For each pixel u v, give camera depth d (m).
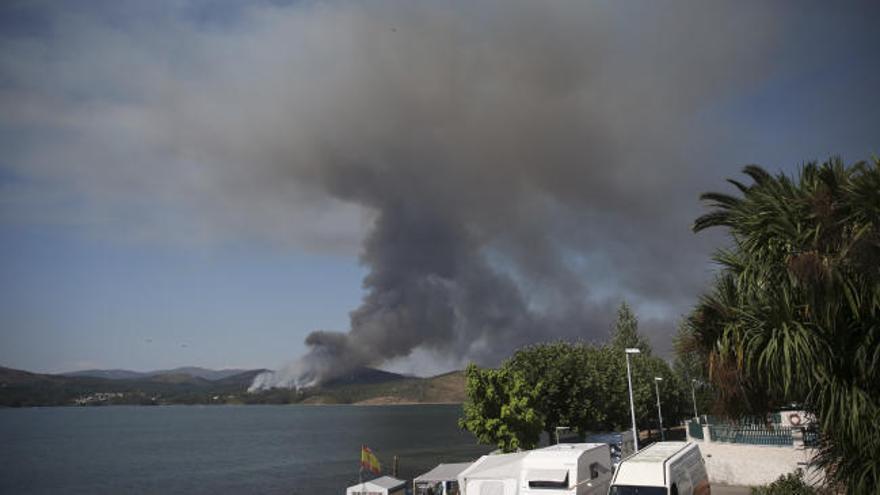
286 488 91.38
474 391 49.44
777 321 13.67
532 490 23.95
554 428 59.72
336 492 86.19
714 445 36.78
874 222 12.70
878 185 12.61
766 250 14.87
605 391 63.22
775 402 15.02
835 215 13.34
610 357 76.81
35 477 117.44
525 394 49.97
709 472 36.69
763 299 14.48
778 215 14.66
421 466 109.44
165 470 125.06
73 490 100.06
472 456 127.25
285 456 146.38
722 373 14.62
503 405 48.47
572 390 58.69
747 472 34.41
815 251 13.48
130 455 159.75
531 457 25.16
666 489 20.12
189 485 100.56
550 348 62.34
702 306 15.38
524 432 48.34
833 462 14.09
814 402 14.01
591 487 24.78
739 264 15.64
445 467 44.72
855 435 12.91
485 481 26.70
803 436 30.86
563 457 24.53
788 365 12.92
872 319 12.85
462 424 49.62
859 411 12.76
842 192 13.39
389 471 103.75
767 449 33.41
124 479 111.94
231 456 150.62
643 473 20.80
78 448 184.00
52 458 155.12
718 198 16.92
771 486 22.69
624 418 69.12
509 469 26.70
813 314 13.35
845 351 13.09
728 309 14.81
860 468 13.07
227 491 90.75
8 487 104.69
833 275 12.88
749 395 14.92
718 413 15.45
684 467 22.47
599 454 26.66
